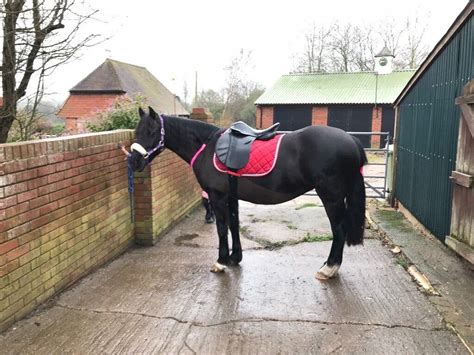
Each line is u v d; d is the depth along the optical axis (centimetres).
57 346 236
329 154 305
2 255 244
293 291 314
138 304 291
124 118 546
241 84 2698
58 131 649
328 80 2200
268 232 479
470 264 340
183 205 545
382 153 1675
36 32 352
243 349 235
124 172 407
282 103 2058
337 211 319
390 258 385
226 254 354
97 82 1992
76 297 301
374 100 1933
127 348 235
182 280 336
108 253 379
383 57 2148
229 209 357
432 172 434
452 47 388
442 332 250
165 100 2302
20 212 258
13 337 244
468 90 330
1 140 370
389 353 229
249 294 309
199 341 243
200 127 352
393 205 614
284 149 320
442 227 402
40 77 370
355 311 279
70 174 313
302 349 234
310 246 429
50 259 293
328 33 3086
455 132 373
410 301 293
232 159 323
